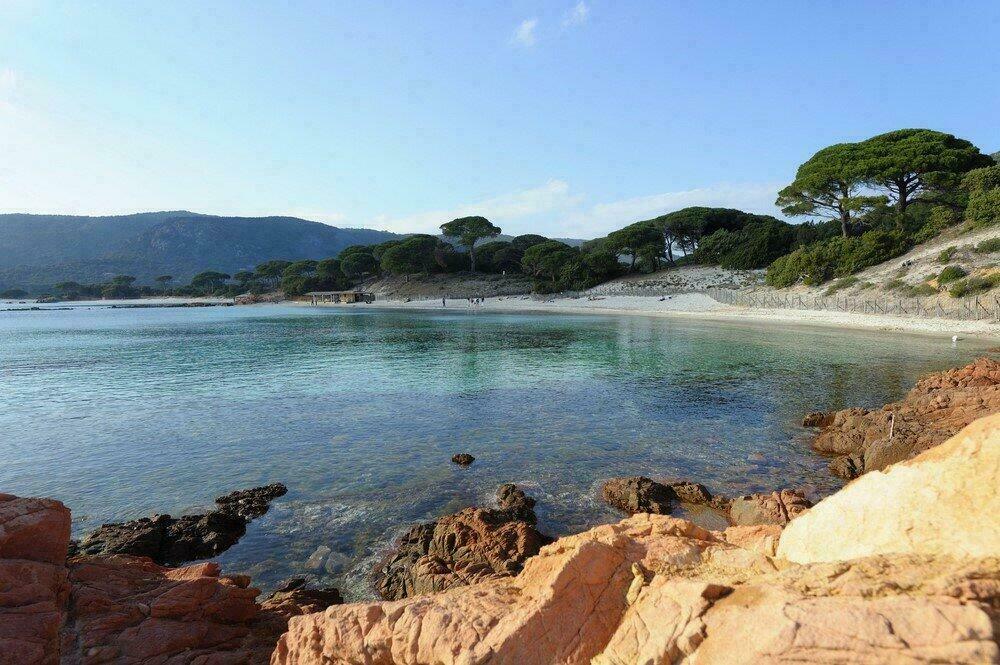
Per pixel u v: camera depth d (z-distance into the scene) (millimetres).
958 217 60719
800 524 4824
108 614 7102
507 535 11125
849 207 68500
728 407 23219
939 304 46531
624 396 25828
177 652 6875
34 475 16688
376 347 49000
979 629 2623
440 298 131750
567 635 4328
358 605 5895
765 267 91375
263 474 16625
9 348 51812
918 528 3795
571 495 14609
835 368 30922
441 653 4633
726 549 5250
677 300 87125
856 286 59438
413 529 12641
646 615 4102
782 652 3014
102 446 19359
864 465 15625
